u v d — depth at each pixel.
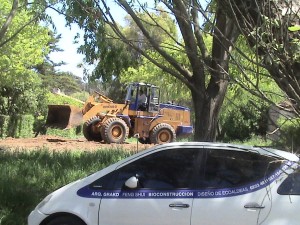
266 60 3.04
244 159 5.41
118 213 5.56
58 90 57.16
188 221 5.32
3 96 26.81
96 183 5.75
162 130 23.84
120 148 16.23
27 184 9.02
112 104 23.27
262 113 3.31
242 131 31.08
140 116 23.56
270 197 5.11
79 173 9.98
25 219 7.38
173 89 27.19
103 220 5.60
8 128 25.45
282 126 3.21
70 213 5.71
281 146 3.53
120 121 22.28
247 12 3.08
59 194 5.89
